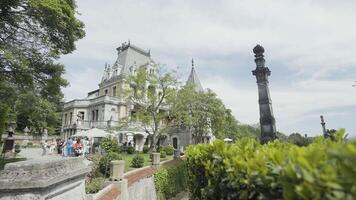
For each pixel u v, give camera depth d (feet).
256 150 9.24
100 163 35.53
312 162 5.09
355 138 4.70
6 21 44.37
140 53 186.19
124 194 28.12
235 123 153.69
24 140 151.12
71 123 161.07
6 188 10.79
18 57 42.68
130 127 116.98
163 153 87.51
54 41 48.88
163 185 47.01
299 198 4.86
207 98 114.42
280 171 5.73
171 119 108.17
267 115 31.45
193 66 185.47
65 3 46.47
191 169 15.21
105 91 176.96
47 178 11.78
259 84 32.91
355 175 3.89
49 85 49.49
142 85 103.71
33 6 40.78
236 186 7.58
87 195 19.69
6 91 47.26
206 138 132.16
